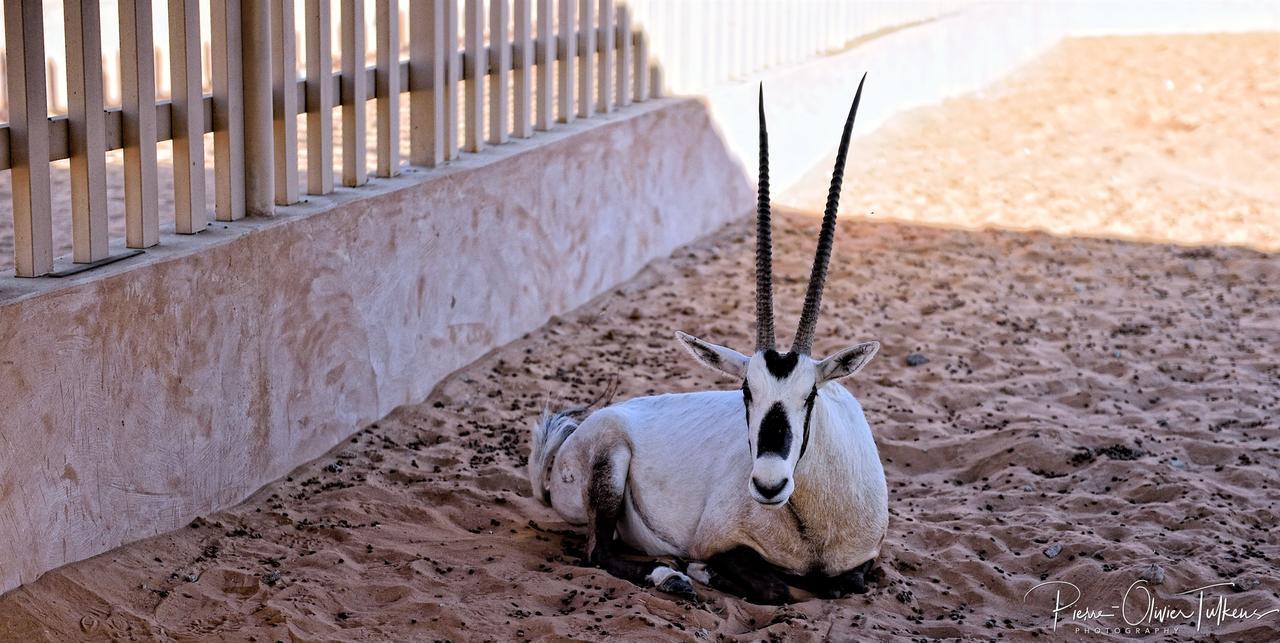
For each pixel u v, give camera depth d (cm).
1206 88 1591
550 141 817
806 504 454
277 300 571
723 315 873
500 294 771
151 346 498
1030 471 621
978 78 1681
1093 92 1614
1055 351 809
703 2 1082
